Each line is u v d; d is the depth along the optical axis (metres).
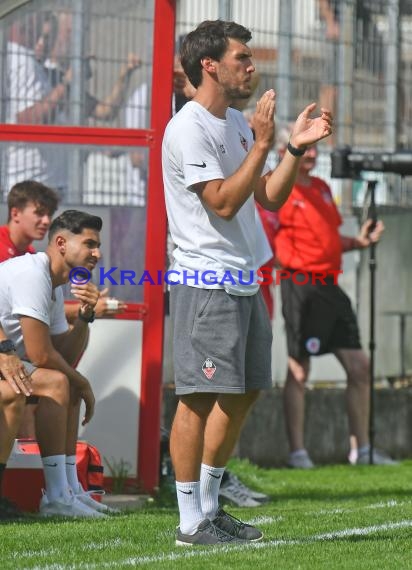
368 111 43.06
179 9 38.72
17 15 31.03
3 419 24.14
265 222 38.12
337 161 38.50
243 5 40.25
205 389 19.80
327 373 42.72
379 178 44.66
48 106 31.12
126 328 30.59
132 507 27.83
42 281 25.42
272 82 41.00
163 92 30.84
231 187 19.36
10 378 23.88
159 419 30.61
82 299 26.28
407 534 21.34
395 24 43.44
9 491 26.44
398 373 45.09
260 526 22.59
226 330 19.84
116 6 30.98
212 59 20.14
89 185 31.02
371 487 32.75
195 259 20.08
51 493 25.56
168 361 38.19
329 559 18.47
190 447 20.22
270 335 20.83
